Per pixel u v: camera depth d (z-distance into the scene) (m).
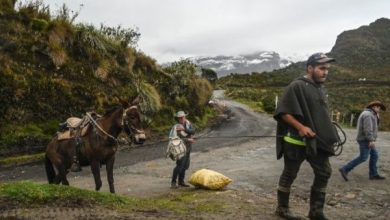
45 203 6.25
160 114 22.27
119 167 12.90
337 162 13.01
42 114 15.99
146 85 21.47
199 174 9.23
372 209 7.70
